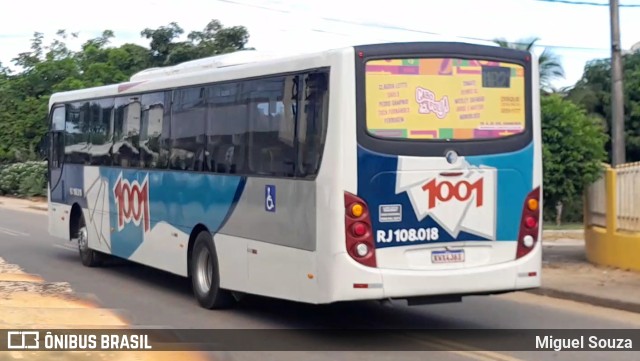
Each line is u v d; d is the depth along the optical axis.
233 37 40.75
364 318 11.28
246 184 10.65
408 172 9.16
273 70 10.14
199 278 11.96
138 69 43.56
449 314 11.60
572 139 14.87
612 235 14.97
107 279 14.82
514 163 9.65
